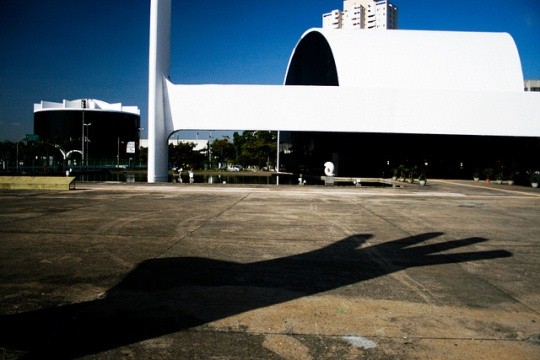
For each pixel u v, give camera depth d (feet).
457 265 20.43
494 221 36.78
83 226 30.37
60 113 320.50
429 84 142.10
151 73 102.99
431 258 21.88
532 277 18.38
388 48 149.48
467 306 14.42
